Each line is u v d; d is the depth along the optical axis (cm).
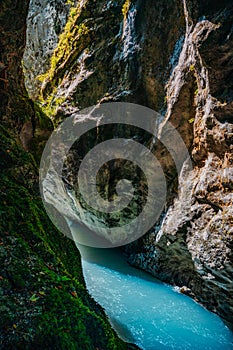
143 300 631
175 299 640
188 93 597
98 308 377
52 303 283
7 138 464
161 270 714
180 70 612
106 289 670
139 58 735
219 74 475
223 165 508
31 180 455
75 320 285
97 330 304
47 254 349
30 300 271
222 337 538
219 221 513
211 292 585
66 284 328
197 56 514
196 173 598
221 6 458
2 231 322
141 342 508
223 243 503
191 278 644
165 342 515
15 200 380
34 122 648
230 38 442
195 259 573
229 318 559
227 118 484
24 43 601
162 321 567
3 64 528
